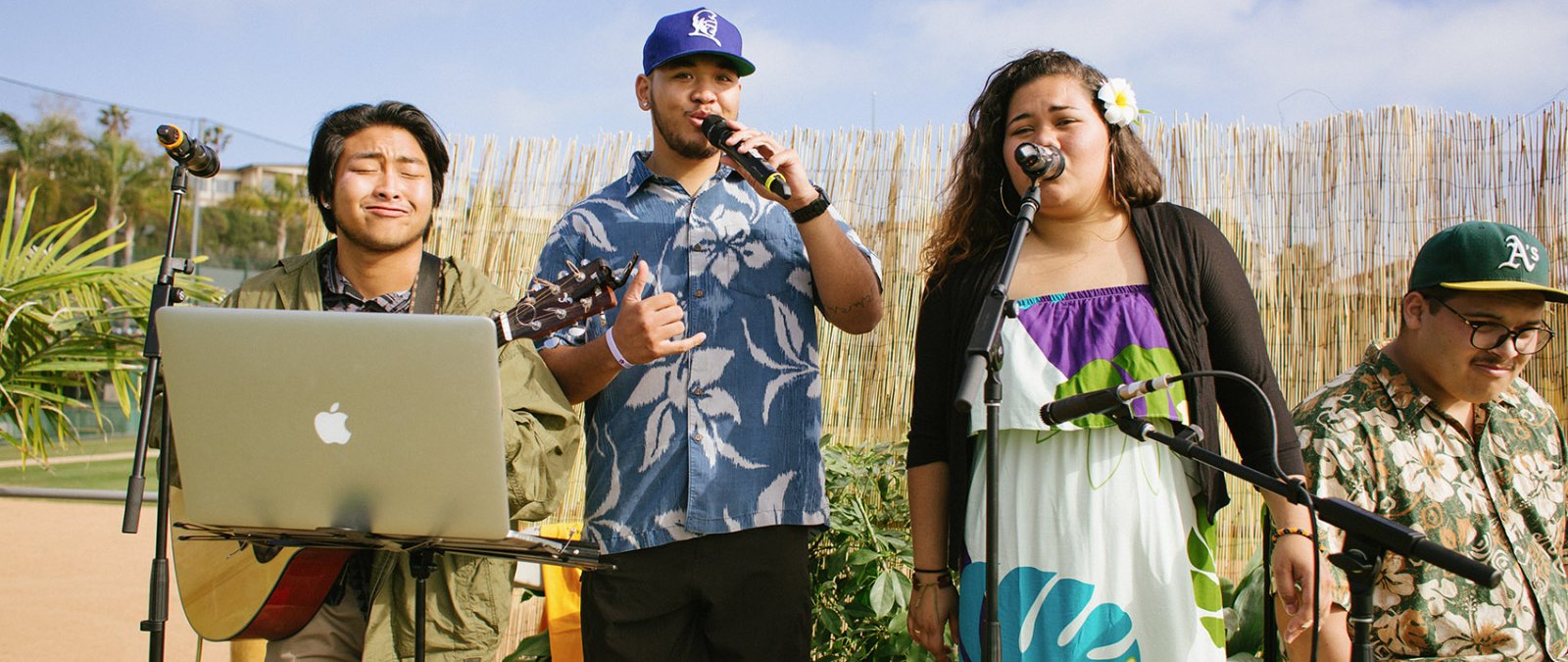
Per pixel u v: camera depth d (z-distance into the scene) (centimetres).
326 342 172
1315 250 388
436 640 218
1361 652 159
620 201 260
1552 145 372
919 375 231
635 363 220
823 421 420
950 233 235
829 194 430
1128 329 202
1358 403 220
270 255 1717
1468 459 218
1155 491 196
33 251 511
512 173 459
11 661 427
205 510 188
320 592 230
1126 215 218
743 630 241
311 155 241
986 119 230
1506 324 207
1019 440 204
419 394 172
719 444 242
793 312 254
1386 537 154
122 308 505
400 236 232
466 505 178
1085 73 219
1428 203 381
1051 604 195
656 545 238
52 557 634
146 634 479
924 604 223
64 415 510
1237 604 311
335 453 178
